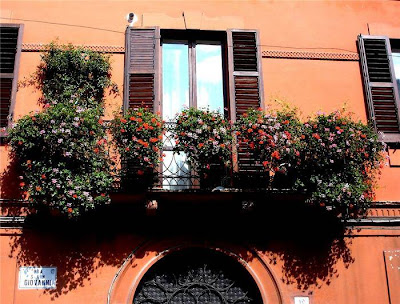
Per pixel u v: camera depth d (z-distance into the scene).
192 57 8.86
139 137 7.39
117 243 7.63
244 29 8.80
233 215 7.88
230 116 8.34
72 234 7.61
